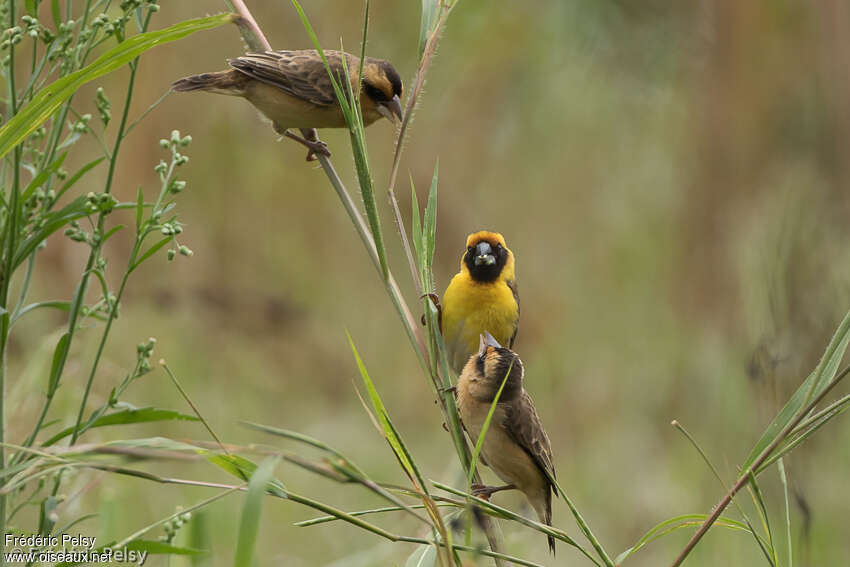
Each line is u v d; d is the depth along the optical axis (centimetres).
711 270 1672
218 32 1535
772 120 1778
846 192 1584
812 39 1778
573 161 1794
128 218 1470
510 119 1723
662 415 1550
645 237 1817
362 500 1320
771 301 1073
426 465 1434
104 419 573
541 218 1758
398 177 1695
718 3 1795
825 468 1103
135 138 1492
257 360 1516
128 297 1448
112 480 991
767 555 528
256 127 1650
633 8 1770
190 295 1495
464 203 1702
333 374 1569
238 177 1636
